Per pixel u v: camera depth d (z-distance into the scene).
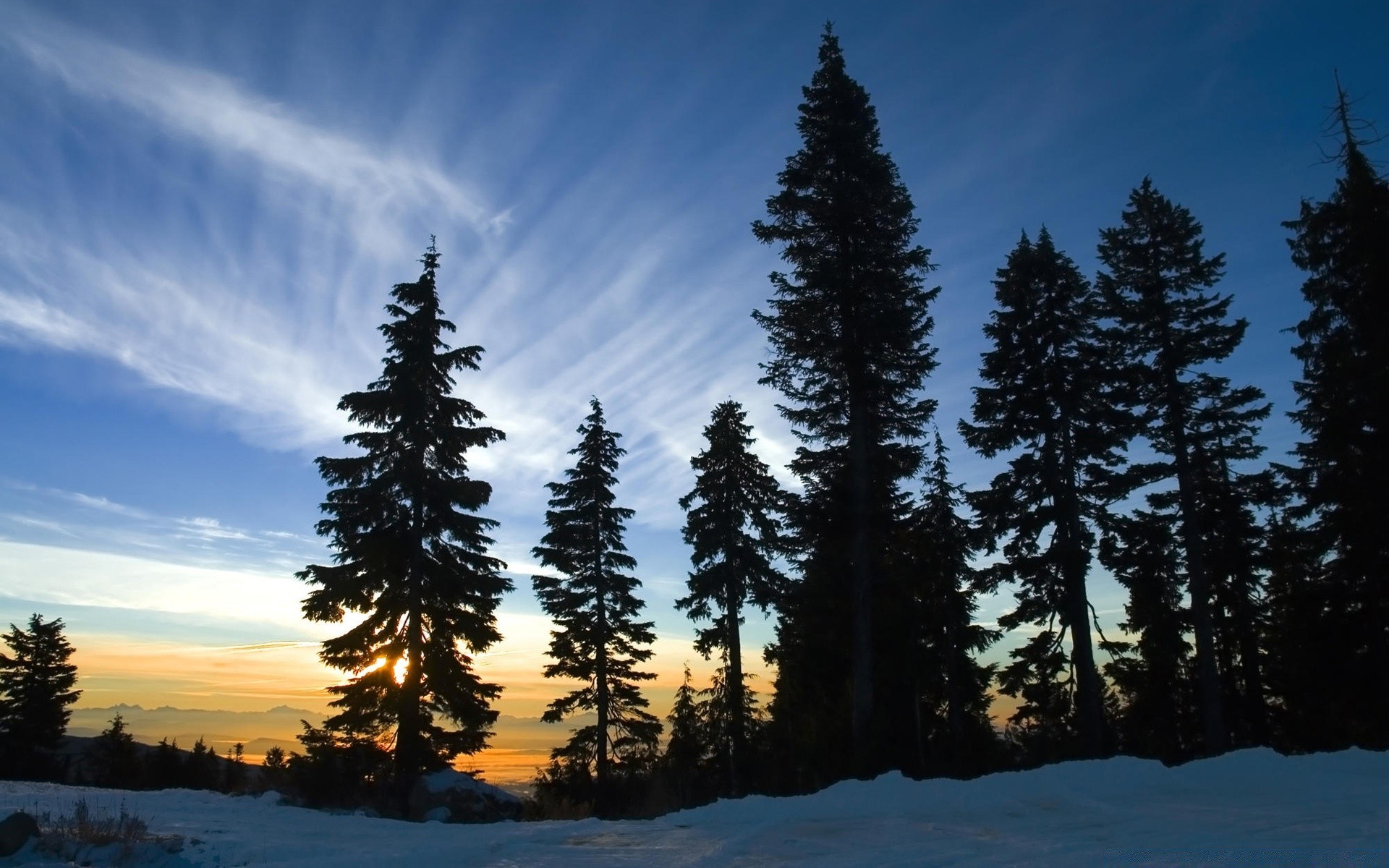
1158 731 29.75
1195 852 7.25
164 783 35.91
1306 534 25.38
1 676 46.72
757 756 26.86
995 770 22.48
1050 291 25.59
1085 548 24.12
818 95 22.61
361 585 22.17
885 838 9.03
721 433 31.34
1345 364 23.20
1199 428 27.41
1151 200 27.75
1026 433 24.72
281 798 16.73
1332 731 27.39
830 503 21.50
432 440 23.92
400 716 21.44
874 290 21.16
